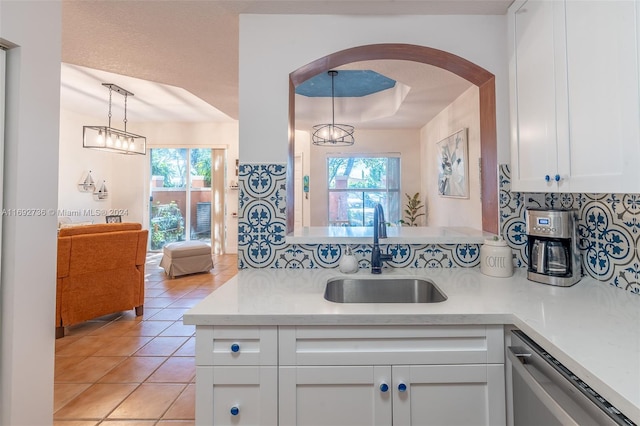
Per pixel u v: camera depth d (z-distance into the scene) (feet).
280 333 3.59
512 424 3.53
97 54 7.57
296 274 5.36
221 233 22.38
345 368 3.58
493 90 5.86
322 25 5.80
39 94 4.64
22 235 4.45
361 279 5.29
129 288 10.36
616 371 2.33
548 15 4.33
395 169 18.62
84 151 20.61
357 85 13.98
